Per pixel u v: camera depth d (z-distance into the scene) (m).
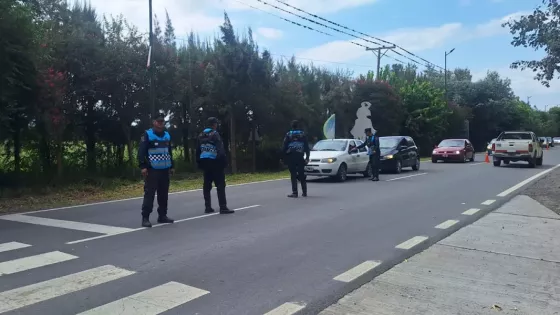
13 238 7.50
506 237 7.48
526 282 5.32
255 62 21.34
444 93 46.81
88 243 7.14
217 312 4.48
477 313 4.44
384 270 5.80
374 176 17.03
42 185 15.12
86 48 16.62
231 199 12.09
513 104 61.94
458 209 10.30
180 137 21.91
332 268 5.87
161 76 18.83
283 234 7.80
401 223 8.73
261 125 23.09
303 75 27.94
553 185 14.51
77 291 5.01
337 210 10.22
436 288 5.13
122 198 12.73
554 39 10.02
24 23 11.85
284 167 25.41
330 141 18.08
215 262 6.13
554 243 7.08
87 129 18.16
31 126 14.83
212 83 20.67
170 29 20.73
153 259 6.25
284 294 4.96
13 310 4.48
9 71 11.78
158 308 4.55
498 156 24.42
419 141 40.75
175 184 16.48
